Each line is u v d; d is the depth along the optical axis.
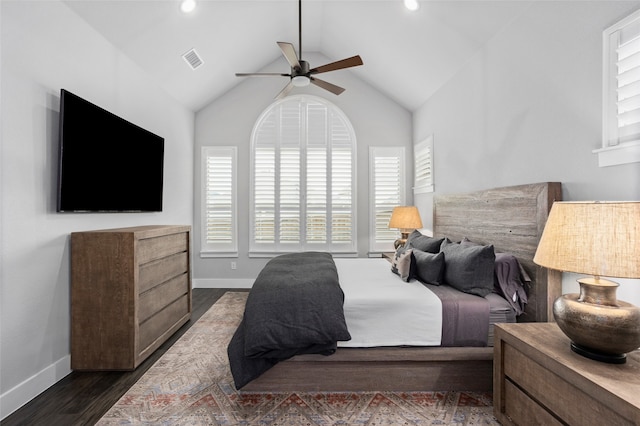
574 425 1.13
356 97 4.55
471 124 2.88
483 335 1.89
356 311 1.89
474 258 2.07
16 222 1.78
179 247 2.94
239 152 4.48
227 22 3.21
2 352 1.70
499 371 1.58
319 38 4.18
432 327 1.89
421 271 2.38
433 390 1.88
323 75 4.53
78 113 2.17
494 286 2.10
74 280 2.14
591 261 1.15
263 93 4.50
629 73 1.47
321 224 4.54
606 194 1.58
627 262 1.09
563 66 1.84
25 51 1.84
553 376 1.24
